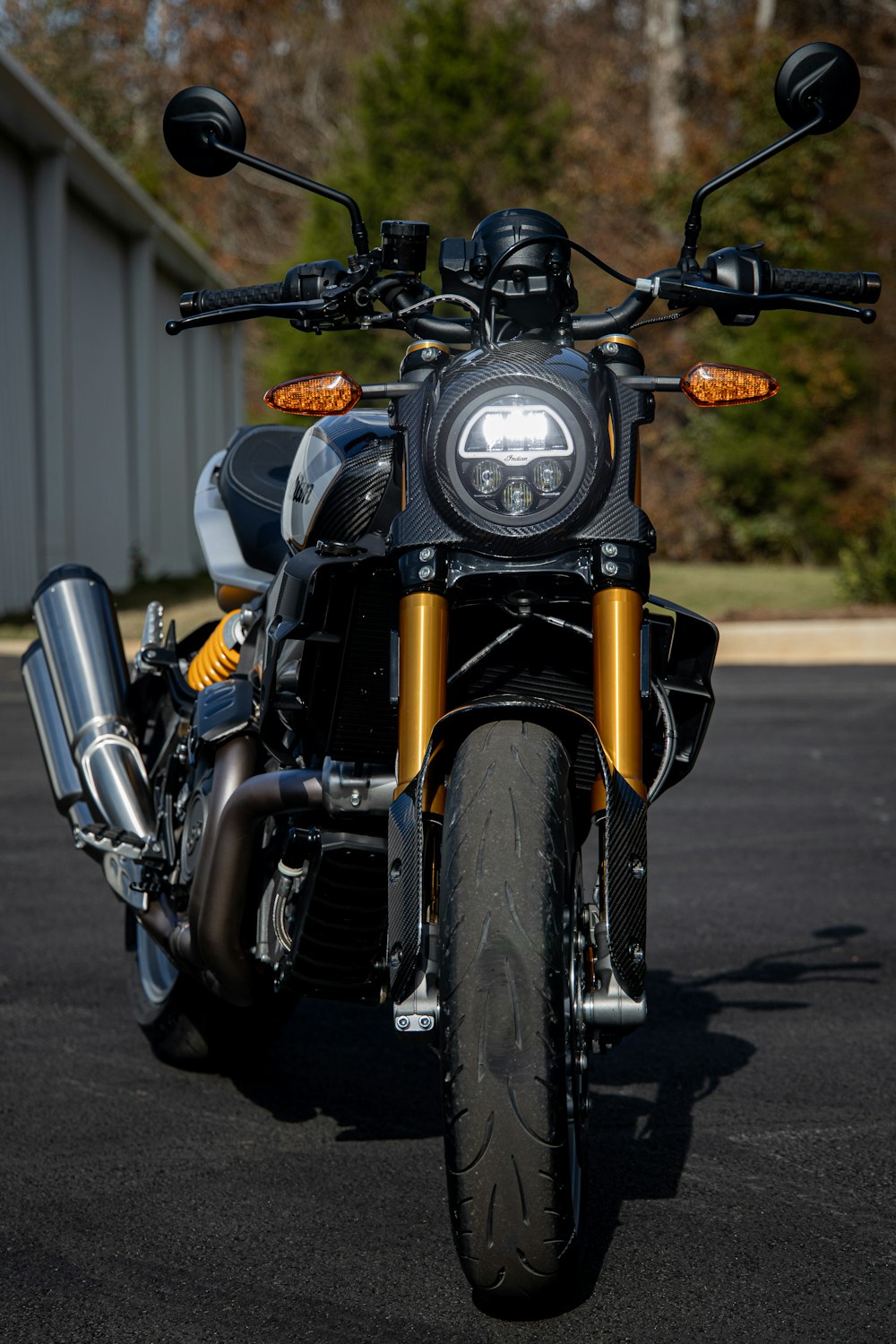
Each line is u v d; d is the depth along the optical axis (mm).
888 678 22516
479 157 50500
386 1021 7910
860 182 49375
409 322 5719
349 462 5664
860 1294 4762
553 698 5055
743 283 5559
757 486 47719
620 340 5348
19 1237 5242
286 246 79312
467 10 52000
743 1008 7891
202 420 49781
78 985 8328
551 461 4742
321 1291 4828
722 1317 4609
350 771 5070
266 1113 6512
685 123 53812
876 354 47625
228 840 5512
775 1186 5629
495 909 4348
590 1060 6879
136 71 79562
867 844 11812
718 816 12922
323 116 82062
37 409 32156
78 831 6645
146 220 38406
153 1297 4793
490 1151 4273
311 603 5098
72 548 33000
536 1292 4418
